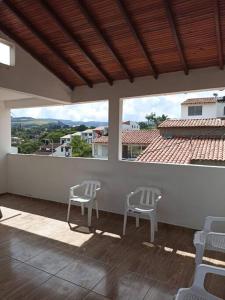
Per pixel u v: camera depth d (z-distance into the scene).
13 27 3.55
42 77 4.25
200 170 3.69
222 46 3.18
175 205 3.90
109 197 4.50
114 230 3.74
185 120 4.70
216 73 3.56
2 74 3.61
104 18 3.08
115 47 3.56
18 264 2.73
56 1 2.95
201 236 2.36
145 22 3.04
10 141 5.95
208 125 4.39
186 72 3.72
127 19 2.96
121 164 4.34
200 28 2.99
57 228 3.79
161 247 3.20
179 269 2.68
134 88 4.21
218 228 3.58
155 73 3.93
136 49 3.52
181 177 3.84
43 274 2.55
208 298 1.62
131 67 3.95
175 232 3.69
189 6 2.72
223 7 2.66
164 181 3.97
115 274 2.57
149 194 4.01
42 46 3.81
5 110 5.80
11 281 2.42
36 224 3.95
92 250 3.09
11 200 5.33
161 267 2.72
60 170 5.06
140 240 3.40
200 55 3.42
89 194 4.52
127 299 2.19
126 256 2.95
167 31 3.11
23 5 3.10
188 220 3.81
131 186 4.27
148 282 2.44
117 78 4.32
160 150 4.61
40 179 5.36
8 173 5.88
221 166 3.61
